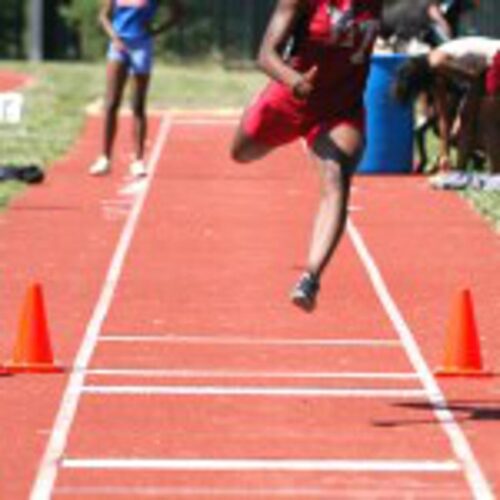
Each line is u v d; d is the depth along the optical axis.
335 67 17.53
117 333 20.84
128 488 14.41
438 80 35.56
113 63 35.69
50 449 15.64
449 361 18.64
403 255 27.00
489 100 34.59
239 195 34.31
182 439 15.97
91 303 22.86
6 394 17.73
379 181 36.34
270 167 39.22
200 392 17.80
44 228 29.59
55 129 47.41
